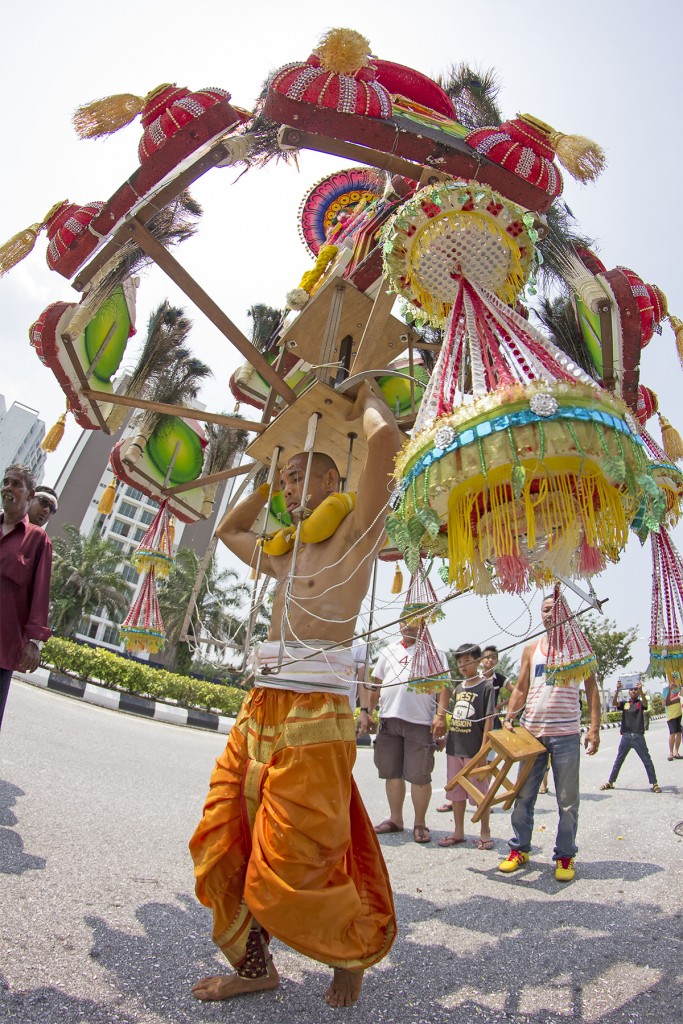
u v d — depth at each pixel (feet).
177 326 13.10
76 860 9.72
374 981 7.01
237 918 6.57
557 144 8.14
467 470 6.10
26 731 20.12
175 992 6.29
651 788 25.35
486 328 7.56
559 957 7.67
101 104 8.26
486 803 14.05
